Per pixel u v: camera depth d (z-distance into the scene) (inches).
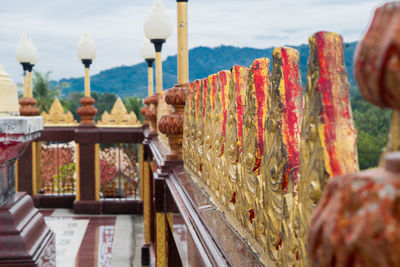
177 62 130.6
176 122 123.6
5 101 117.3
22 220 106.6
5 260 99.6
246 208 53.4
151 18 241.3
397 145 15.4
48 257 115.0
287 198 38.0
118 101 352.8
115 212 344.5
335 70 30.3
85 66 351.3
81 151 343.9
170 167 123.2
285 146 40.4
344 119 29.9
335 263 14.4
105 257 244.7
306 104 32.9
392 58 14.0
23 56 358.6
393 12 14.6
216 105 77.7
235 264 45.2
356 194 14.2
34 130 110.7
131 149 353.1
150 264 235.6
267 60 52.9
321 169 30.2
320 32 30.5
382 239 13.1
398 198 13.2
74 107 1286.9
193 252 68.1
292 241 37.0
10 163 108.8
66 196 362.3
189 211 73.9
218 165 72.8
